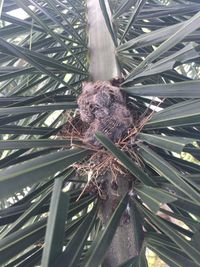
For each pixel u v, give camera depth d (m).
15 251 0.23
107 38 0.45
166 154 0.36
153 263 0.95
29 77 0.46
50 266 0.20
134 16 0.40
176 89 0.31
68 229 0.30
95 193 0.33
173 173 0.28
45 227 0.25
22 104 0.36
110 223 0.27
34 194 0.32
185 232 0.31
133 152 0.33
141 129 0.33
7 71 0.39
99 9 0.48
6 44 0.32
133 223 0.31
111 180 0.33
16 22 0.40
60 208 0.21
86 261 0.24
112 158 0.33
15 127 0.34
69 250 0.23
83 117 0.35
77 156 0.27
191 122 0.30
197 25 0.31
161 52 0.33
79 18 0.48
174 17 0.49
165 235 0.30
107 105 0.35
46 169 0.24
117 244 0.32
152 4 0.49
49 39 0.45
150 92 0.33
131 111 0.38
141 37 0.39
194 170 0.35
